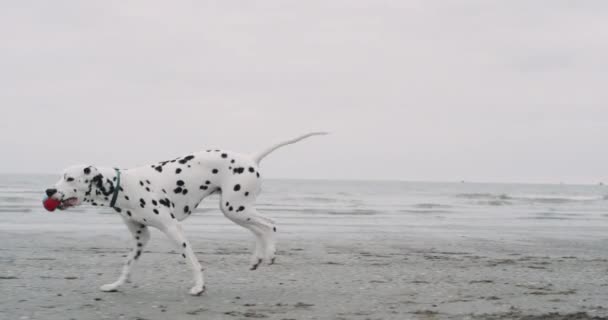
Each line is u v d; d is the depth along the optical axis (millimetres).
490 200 42156
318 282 7609
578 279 8195
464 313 5895
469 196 51281
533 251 11578
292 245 11719
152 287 7035
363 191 66062
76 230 13914
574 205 36281
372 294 6836
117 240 12008
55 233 13047
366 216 21469
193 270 6605
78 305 5953
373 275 8227
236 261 9367
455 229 16625
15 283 7098
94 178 6328
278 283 7496
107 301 6172
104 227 14875
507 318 5695
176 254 10062
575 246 12672
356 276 8125
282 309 5953
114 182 6406
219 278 7789
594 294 7047
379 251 11031
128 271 6812
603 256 10984
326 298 6559
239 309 5914
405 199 41062
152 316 5551
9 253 9695
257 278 7855
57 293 6547
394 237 13828
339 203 32250
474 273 8555
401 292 6992
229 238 12758
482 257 10438
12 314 5508
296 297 6590
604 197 54062
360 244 12156
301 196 43156
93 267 8477
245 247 11188
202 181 6758
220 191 6930
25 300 6129
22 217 17469
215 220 17922
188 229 14906
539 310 6078
